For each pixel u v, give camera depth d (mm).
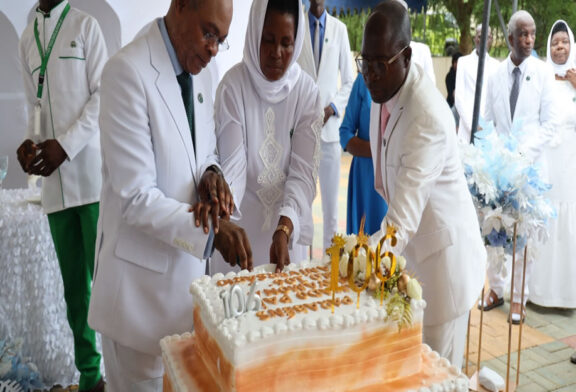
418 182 1891
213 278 1865
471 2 10594
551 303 4191
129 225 1902
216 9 1728
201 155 2020
